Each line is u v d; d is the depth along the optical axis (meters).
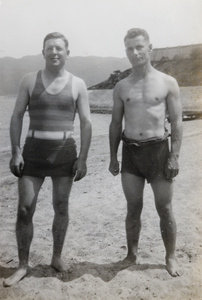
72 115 2.77
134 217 2.90
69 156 2.74
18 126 2.76
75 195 4.60
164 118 2.72
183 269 2.91
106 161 6.27
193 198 4.30
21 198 2.73
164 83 2.67
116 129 2.87
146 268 2.95
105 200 4.40
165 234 2.84
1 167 5.96
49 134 2.69
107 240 3.44
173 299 2.61
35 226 3.73
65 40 2.69
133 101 2.71
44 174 2.72
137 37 2.62
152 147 2.68
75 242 3.41
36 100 2.69
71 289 2.71
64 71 2.76
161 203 2.77
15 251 3.32
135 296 2.64
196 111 10.52
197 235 3.48
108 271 2.93
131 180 2.79
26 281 2.81
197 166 5.44
